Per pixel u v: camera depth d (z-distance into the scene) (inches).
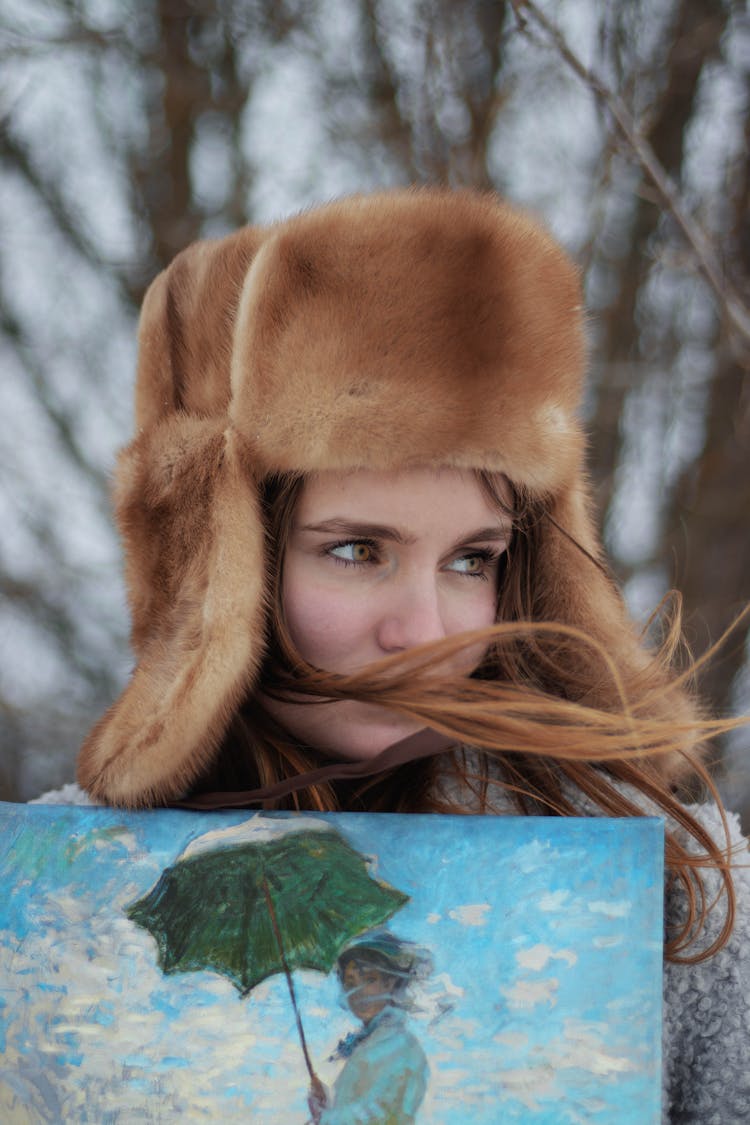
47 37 145.8
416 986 40.7
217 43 159.9
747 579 159.2
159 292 52.9
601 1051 39.8
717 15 141.1
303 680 46.6
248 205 159.8
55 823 43.1
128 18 157.6
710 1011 46.1
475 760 52.5
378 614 46.7
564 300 47.4
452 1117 39.6
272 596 47.4
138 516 49.1
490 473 46.6
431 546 46.1
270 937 41.5
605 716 44.7
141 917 42.1
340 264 44.7
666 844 46.9
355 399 44.0
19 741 172.6
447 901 41.4
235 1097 40.1
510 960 40.7
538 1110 39.5
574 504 51.8
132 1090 40.4
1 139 160.6
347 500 45.5
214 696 44.8
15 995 41.6
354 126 146.4
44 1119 40.5
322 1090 40.0
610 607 52.8
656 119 135.2
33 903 42.3
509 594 52.4
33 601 169.6
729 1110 45.4
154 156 164.9
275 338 45.2
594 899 41.0
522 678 52.7
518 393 44.8
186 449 47.5
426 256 44.4
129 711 45.5
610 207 144.3
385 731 48.4
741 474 161.0
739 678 152.6
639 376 157.0
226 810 43.7
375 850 42.1
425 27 142.2
